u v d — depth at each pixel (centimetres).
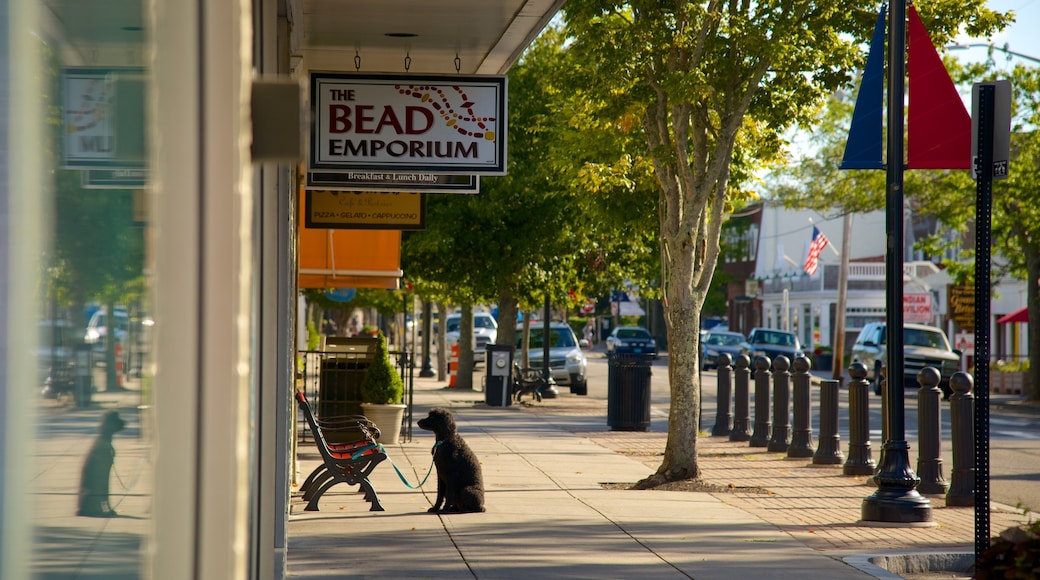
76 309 359
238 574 472
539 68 4619
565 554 1442
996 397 6109
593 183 2869
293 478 2020
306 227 2103
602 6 2136
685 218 2192
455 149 1627
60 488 349
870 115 1923
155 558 421
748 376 3316
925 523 1769
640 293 5447
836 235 12462
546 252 4612
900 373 1831
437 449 1788
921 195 6284
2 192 317
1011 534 919
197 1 448
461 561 1386
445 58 1827
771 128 2219
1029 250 5859
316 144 1611
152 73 416
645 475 2331
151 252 414
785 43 2031
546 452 2770
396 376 2831
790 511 1905
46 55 343
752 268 14575
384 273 2905
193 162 437
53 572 346
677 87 1962
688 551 1480
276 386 1048
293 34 1543
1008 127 1222
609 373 3500
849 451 2470
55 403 347
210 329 465
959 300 6297
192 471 439
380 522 1684
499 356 4516
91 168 370
